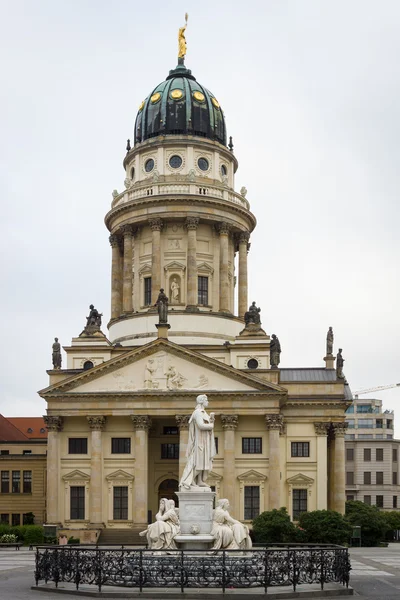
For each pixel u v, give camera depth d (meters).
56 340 109.44
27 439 135.12
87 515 100.19
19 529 94.31
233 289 123.19
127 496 100.38
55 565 38.47
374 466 190.25
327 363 115.44
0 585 41.44
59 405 101.50
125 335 115.69
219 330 115.06
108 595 34.78
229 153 125.12
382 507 188.50
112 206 125.38
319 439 104.56
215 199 118.25
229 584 36.41
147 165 123.81
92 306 113.06
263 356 108.38
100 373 101.62
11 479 116.62
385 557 71.25
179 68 131.25
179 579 36.12
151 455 106.38
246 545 41.19
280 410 103.00
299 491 103.81
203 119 124.38
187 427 99.56
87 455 101.62
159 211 117.88
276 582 36.91
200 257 119.56
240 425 101.00
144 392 100.00
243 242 123.62
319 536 88.25
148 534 41.12
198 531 40.69
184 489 41.53
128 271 119.12
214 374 100.69
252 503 99.50
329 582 39.28
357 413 197.38
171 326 113.69
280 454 104.44
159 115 124.06
